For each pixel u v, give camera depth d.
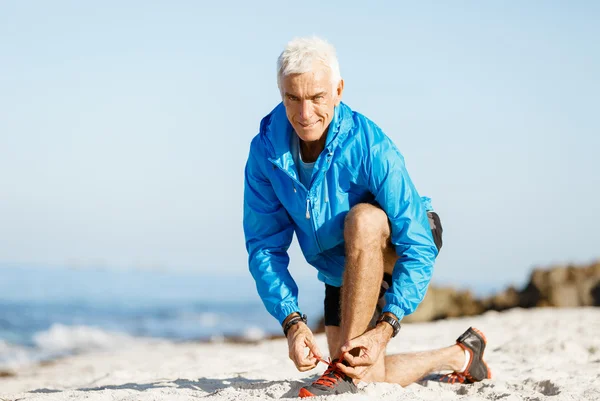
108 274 103.25
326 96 3.03
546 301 17.88
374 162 3.17
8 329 21.67
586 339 6.57
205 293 60.06
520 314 13.89
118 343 18.41
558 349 5.97
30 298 39.69
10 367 11.22
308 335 3.21
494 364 5.18
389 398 3.06
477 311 18.41
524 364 5.18
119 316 30.34
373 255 3.05
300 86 2.99
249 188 3.51
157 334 22.86
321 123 3.08
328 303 3.68
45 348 17.16
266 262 3.44
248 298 53.09
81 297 43.53
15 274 85.81
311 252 3.48
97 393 3.57
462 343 3.91
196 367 5.96
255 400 3.09
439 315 18.22
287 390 3.43
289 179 3.34
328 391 3.02
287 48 3.03
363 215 3.06
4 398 3.67
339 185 3.26
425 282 3.18
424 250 3.19
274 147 3.28
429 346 7.24
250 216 3.52
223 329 26.20
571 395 3.49
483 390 3.71
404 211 3.18
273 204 3.47
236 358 7.07
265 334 22.69
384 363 3.75
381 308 3.49
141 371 5.71
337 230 3.30
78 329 21.55
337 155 3.21
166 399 3.30
